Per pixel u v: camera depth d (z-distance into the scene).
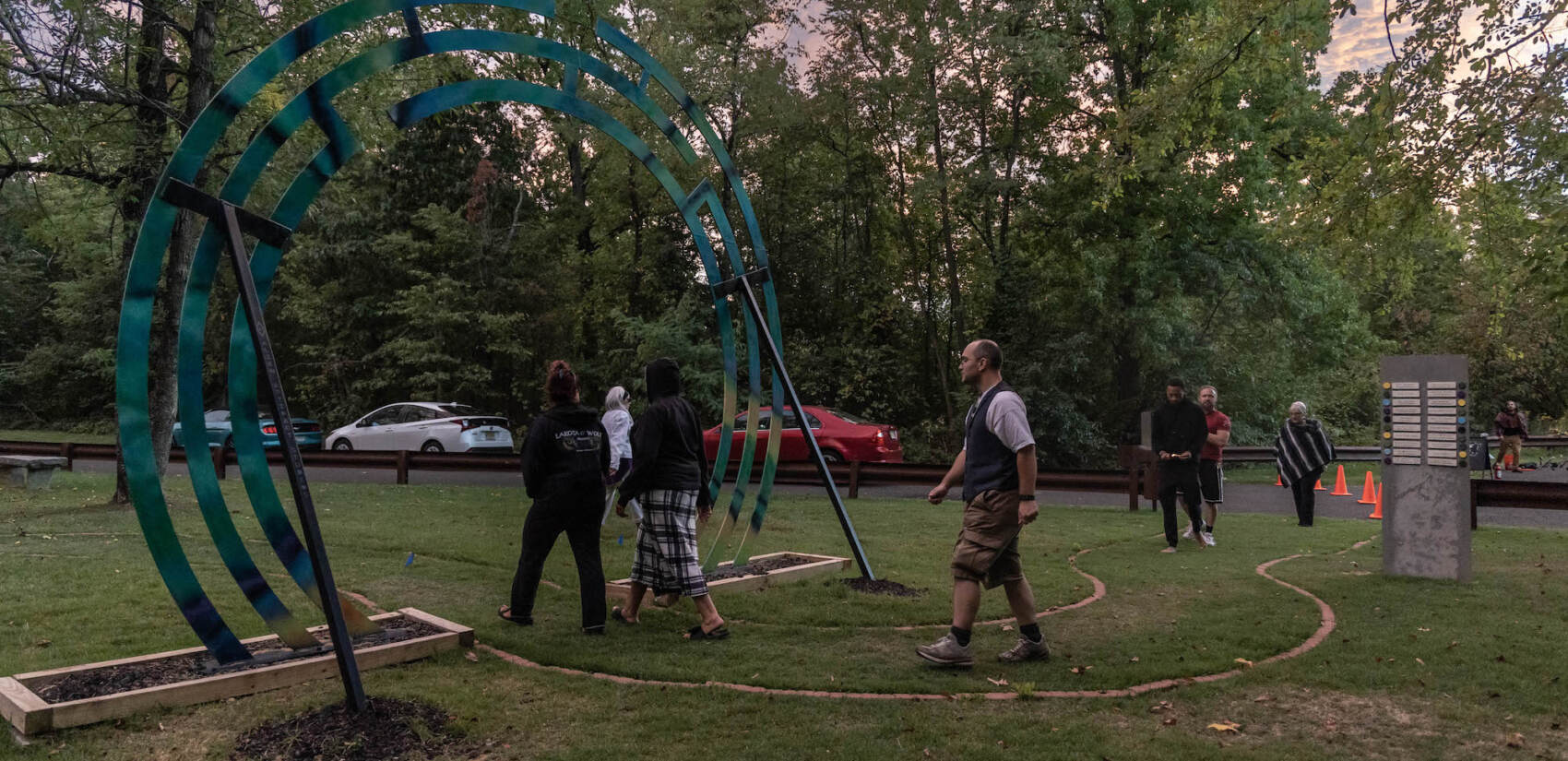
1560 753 3.54
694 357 22.16
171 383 11.68
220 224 4.32
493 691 4.28
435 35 5.14
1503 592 6.54
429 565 7.59
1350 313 23.20
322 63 11.98
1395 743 3.64
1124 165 11.25
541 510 5.43
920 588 6.84
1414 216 8.98
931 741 3.65
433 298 22.73
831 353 24.17
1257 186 19.39
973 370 4.83
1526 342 28.28
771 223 25.33
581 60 6.23
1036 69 19.70
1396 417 7.30
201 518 10.07
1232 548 8.93
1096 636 5.36
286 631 4.57
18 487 13.25
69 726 3.72
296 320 27.39
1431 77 8.12
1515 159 7.93
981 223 25.16
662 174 6.98
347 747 3.54
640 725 3.85
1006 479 4.59
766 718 3.93
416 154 24.00
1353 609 6.01
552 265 24.55
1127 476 12.43
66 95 9.48
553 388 5.53
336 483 14.65
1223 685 4.37
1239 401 22.98
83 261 30.97
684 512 5.50
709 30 22.80
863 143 24.72
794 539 9.34
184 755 3.50
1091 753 3.54
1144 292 20.67
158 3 10.32
